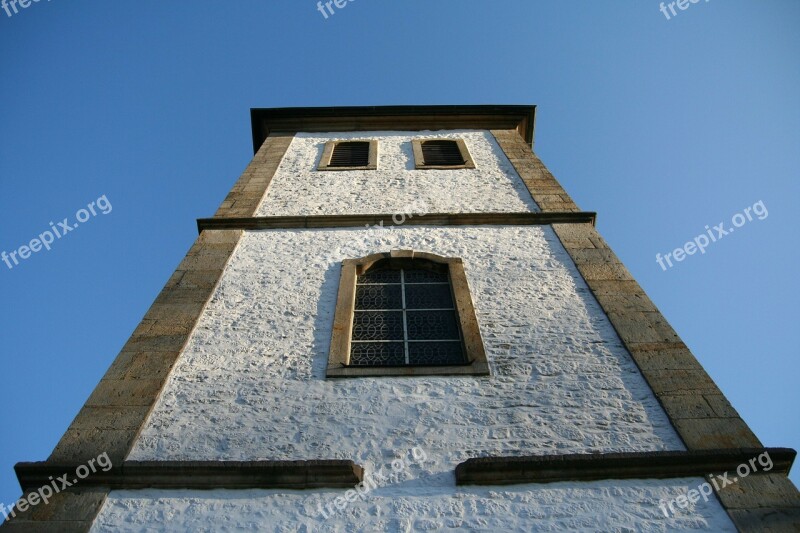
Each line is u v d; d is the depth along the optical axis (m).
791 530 6.20
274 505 6.54
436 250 10.98
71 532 6.25
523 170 14.34
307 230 11.70
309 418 7.55
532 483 6.72
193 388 7.95
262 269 10.41
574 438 7.25
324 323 9.13
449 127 17.78
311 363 8.38
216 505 6.54
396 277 10.40
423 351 8.82
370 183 13.91
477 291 9.79
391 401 7.78
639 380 7.97
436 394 7.87
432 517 6.43
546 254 10.77
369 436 7.32
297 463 6.77
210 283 9.95
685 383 7.84
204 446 7.19
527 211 12.27
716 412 7.43
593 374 8.09
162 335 8.73
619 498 6.56
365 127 17.78
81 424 7.31
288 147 16.36
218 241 11.27
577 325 8.95
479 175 14.27
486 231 11.60
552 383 7.98
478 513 6.46
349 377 8.11
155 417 7.52
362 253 10.91
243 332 8.93
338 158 15.73
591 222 11.84
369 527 6.34
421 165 14.85
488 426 7.43
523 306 9.40
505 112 17.94
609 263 10.35
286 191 13.49
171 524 6.36
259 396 7.85
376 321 9.36
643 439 7.21
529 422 7.46
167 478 6.70
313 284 10.02
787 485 6.57
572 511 6.46
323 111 17.72
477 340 8.72
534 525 6.35
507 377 8.09
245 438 7.28
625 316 9.03
